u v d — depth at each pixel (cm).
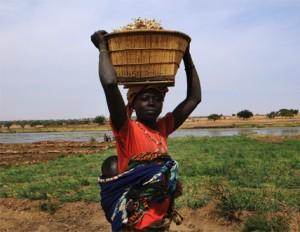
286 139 3784
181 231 957
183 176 1597
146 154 339
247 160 2072
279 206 996
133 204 336
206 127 10594
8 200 1236
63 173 1878
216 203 1038
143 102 345
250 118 16200
